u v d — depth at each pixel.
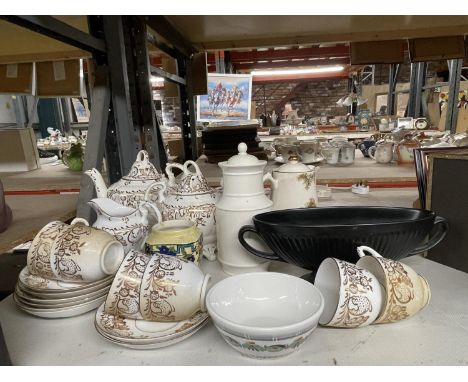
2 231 0.66
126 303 0.46
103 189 0.69
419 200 0.75
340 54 3.63
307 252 0.54
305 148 1.39
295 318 0.45
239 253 0.62
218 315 0.41
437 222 0.57
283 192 0.71
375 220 0.63
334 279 0.51
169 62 1.66
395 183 1.19
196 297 0.47
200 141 1.95
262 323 0.45
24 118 4.23
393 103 4.80
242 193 0.62
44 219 0.76
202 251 0.65
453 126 2.97
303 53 3.60
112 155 1.04
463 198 0.60
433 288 0.56
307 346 0.44
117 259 0.56
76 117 4.75
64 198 1.00
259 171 0.63
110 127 1.02
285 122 5.14
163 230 0.62
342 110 7.42
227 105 1.92
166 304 0.45
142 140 1.10
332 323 0.46
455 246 0.62
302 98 7.52
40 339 0.48
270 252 0.60
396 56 1.69
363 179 1.13
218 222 0.63
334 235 0.51
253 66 4.09
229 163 0.61
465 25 1.47
